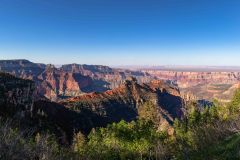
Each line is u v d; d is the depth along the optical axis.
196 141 66.25
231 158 40.94
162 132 91.69
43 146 34.19
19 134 30.73
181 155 63.91
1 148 27.39
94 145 75.19
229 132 58.38
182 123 102.94
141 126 88.06
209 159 47.16
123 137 82.56
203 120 97.31
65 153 50.31
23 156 28.88
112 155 74.94
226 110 103.50
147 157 77.94
